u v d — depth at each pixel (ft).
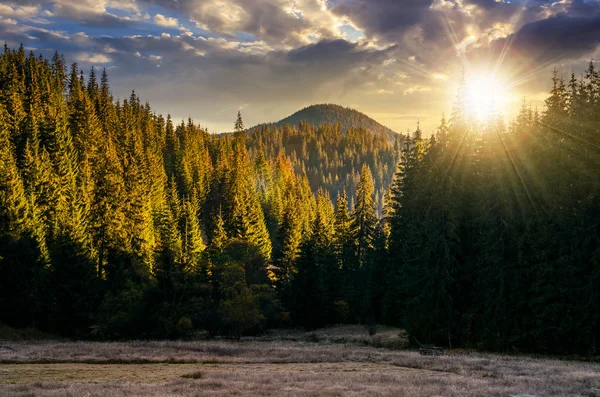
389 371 85.51
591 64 123.24
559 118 126.82
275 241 357.61
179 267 172.14
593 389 62.95
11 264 155.12
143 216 213.25
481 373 80.79
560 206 119.14
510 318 124.77
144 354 105.19
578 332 111.65
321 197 468.34
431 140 157.79
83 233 180.65
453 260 134.10
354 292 212.64
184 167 353.10
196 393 57.16
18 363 89.10
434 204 136.98
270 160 648.38
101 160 242.78
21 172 196.13
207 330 179.32
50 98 309.01
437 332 132.46
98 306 173.68
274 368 89.61
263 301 185.68
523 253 124.57
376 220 228.02
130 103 461.37
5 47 369.09
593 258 110.52
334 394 57.77
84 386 62.49
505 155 130.72
